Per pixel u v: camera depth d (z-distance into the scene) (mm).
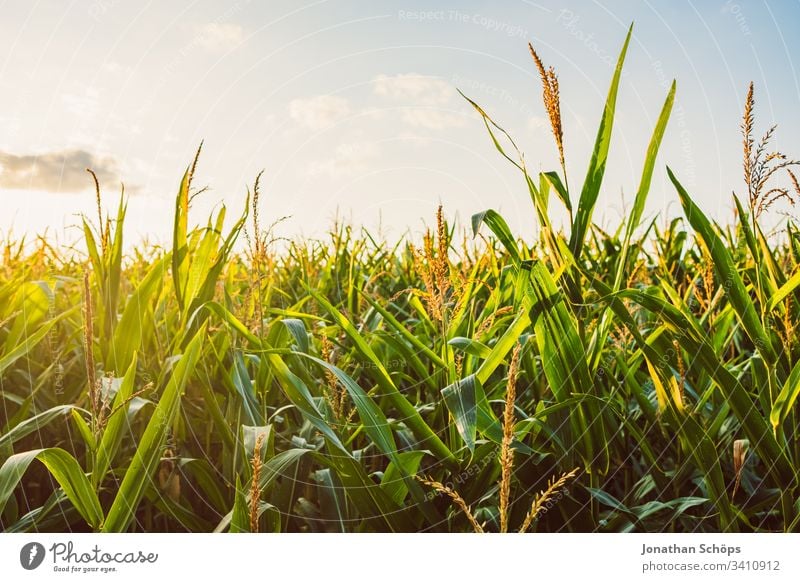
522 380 1914
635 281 2273
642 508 1553
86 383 1983
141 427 1785
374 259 3969
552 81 1422
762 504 1620
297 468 1547
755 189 1453
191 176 1732
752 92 1405
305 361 1931
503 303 2117
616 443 1735
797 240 1765
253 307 1961
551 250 1515
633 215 1470
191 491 1735
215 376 1929
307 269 3385
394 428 1705
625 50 1419
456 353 1766
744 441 1560
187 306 1842
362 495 1435
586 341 1691
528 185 1504
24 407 1759
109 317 1881
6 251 2910
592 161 1470
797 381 1365
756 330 1455
